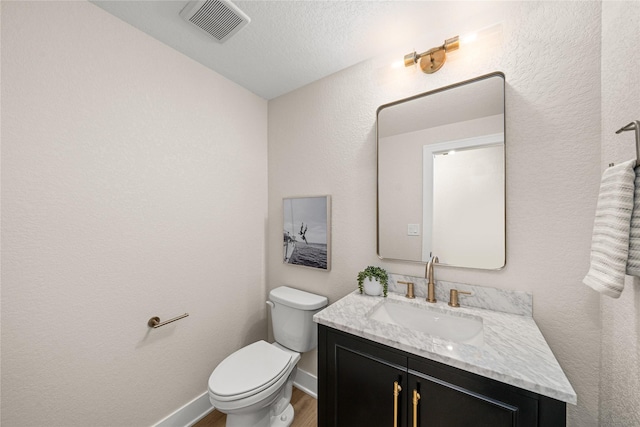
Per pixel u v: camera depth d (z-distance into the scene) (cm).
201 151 158
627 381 77
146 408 132
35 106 98
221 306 170
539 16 106
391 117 143
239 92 181
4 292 93
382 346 95
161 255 138
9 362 94
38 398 100
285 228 190
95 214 115
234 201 178
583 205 98
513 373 71
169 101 142
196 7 113
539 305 106
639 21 71
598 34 95
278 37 134
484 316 108
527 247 108
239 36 133
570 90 100
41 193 100
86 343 112
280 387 131
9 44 93
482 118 117
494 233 115
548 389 65
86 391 112
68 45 106
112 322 120
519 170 110
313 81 176
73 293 108
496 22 114
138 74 129
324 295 171
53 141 103
